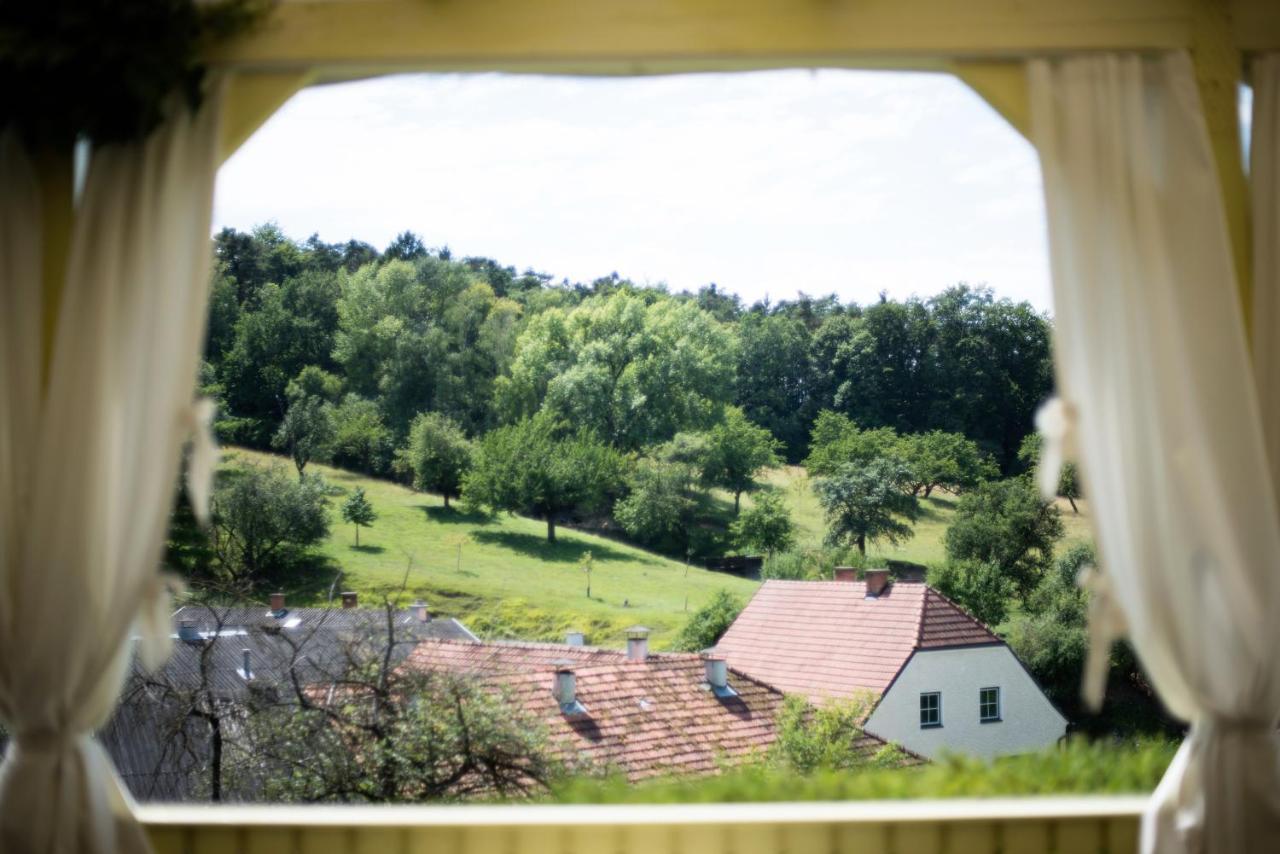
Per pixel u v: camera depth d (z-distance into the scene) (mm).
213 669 7465
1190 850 2877
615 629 28328
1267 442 2975
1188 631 2863
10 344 2930
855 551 27953
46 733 2861
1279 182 3027
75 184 3021
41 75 2748
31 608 2836
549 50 3025
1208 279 2936
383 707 6953
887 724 17031
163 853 3070
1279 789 2834
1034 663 22844
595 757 8070
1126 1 3025
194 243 2990
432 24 3029
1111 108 2996
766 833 3055
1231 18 3043
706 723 10469
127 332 2945
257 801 7215
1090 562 23891
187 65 2863
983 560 24891
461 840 3053
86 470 2871
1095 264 2965
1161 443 2902
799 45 3016
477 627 28062
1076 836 3078
